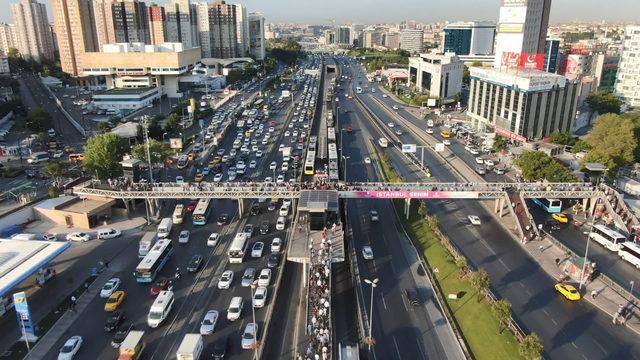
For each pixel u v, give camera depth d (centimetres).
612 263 10819
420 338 8088
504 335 8106
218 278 9981
